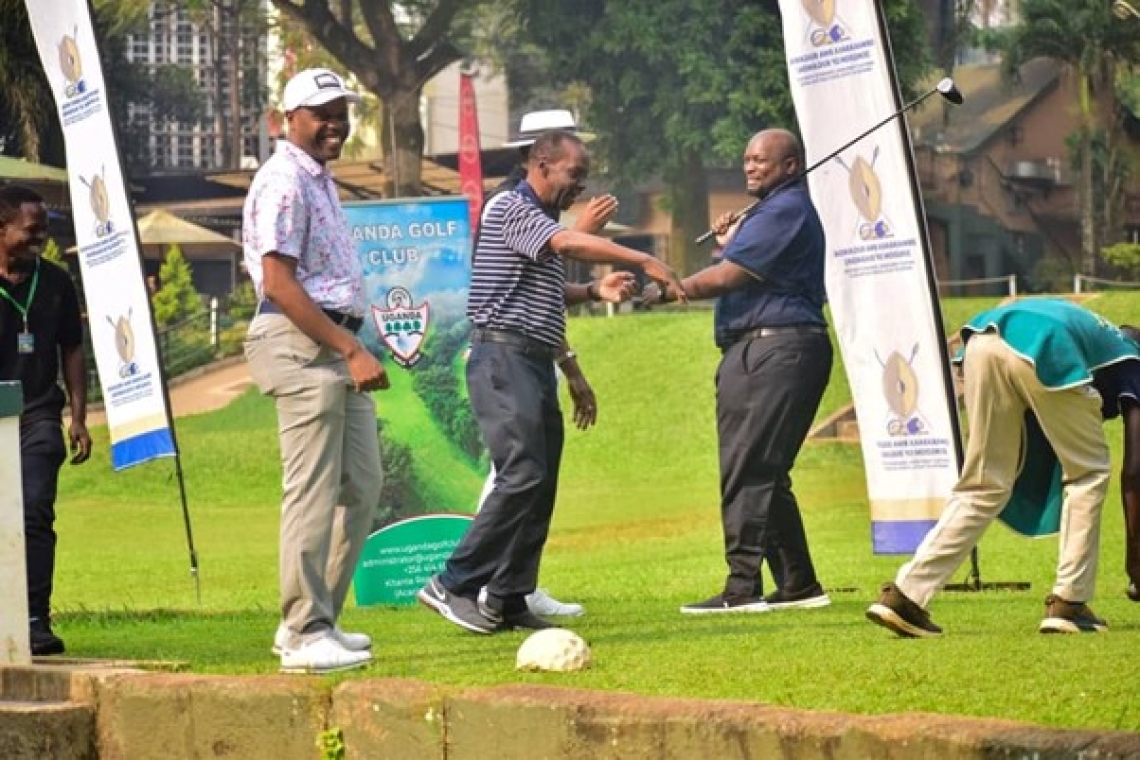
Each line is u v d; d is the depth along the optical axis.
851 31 16.55
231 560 29.11
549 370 13.94
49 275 14.59
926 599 11.61
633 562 25.66
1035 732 8.20
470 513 17.98
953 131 67.38
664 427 42.50
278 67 63.88
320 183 11.96
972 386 11.60
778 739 8.84
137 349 18.67
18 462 12.29
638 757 9.28
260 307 11.90
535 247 13.58
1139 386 11.66
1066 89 67.19
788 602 14.71
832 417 41.34
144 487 40.47
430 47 59.59
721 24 55.78
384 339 18.03
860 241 16.73
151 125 63.97
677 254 59.22
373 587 17.83
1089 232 65.50
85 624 17.42
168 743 11.22
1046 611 11.90
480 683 10.56
